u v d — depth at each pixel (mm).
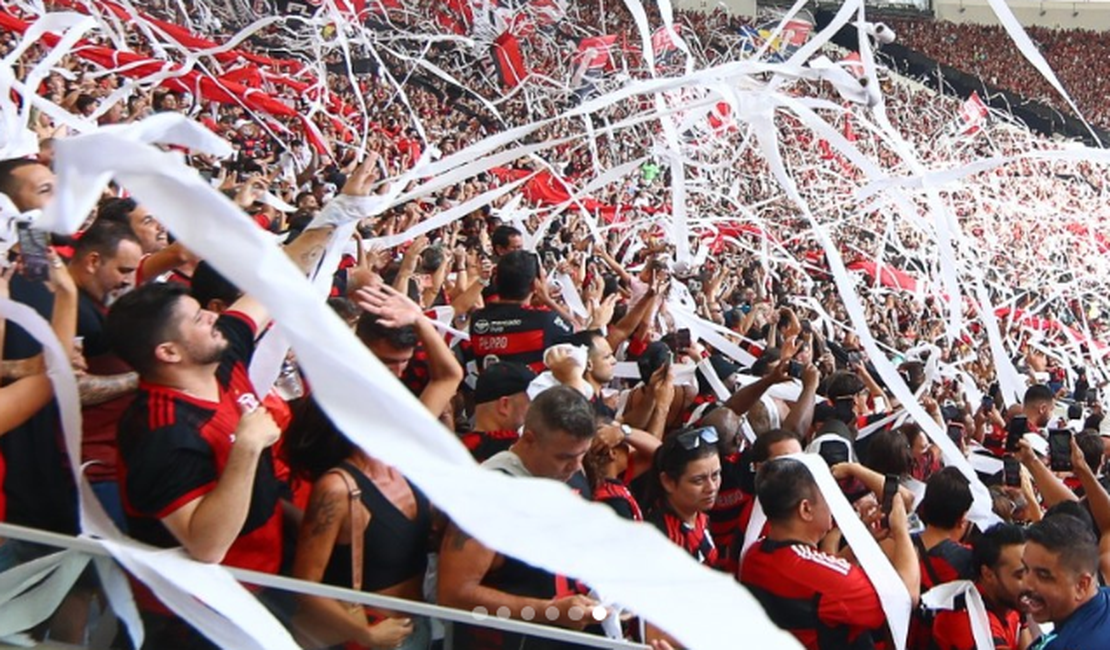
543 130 17938
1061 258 20312
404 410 1568
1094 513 4758
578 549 1553
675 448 3879
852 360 8391
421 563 3201
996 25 52156
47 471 2893
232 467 2535
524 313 5418
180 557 2512
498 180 12992
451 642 2697
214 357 2783
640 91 4023
